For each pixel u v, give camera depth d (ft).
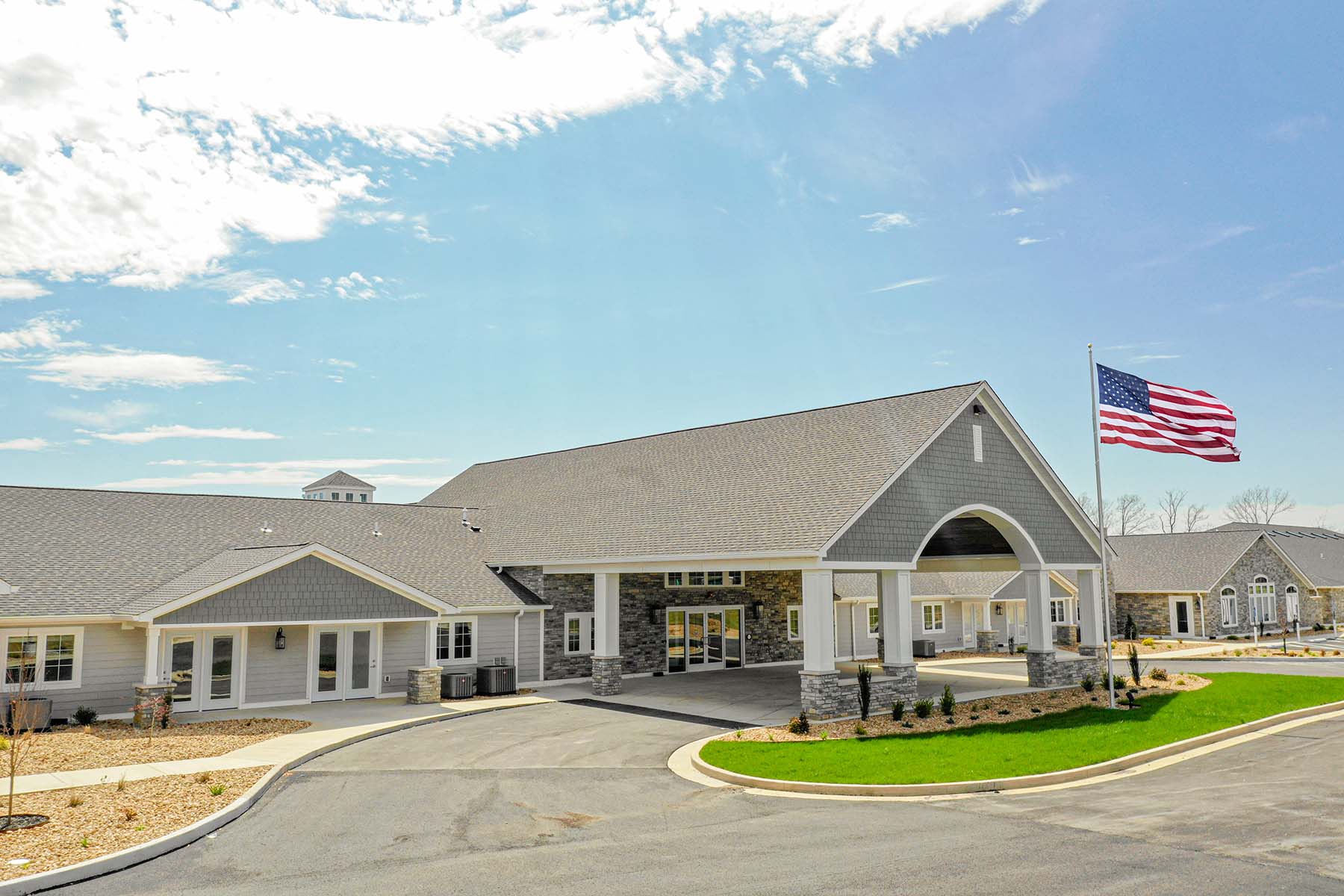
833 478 75.87
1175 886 30.53
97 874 32.37
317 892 30.53
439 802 43.96
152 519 86.79
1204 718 67.21
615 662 84.84
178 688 71.67
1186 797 44.11
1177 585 162.50
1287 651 136.46
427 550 96.68
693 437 104.22
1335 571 200.03
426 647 79.36
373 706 76.43
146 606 67.97
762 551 69.00
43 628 66.90
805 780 47.24
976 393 80.18
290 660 77.30
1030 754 53.57
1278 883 30.81
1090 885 30.68
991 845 35.76
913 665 72.90
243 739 59.47
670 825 39.47
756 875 31.96
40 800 41.75
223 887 31.01
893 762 51.70
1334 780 47.75
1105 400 74.95
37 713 60.70
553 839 37.11
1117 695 80.53
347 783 48.44
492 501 116.06
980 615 139.74
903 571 73.05
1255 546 174.40
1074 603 152.97
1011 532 85.76
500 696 83.82
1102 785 47.50
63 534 79.25
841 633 123.54
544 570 92.99
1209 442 74.18
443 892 30.42
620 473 104.17
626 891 30.35
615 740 61.46
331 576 74.08
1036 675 86.79
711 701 79.97
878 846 35.78
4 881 30.35
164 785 45.37
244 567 71.00
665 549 77.61
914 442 75.56
